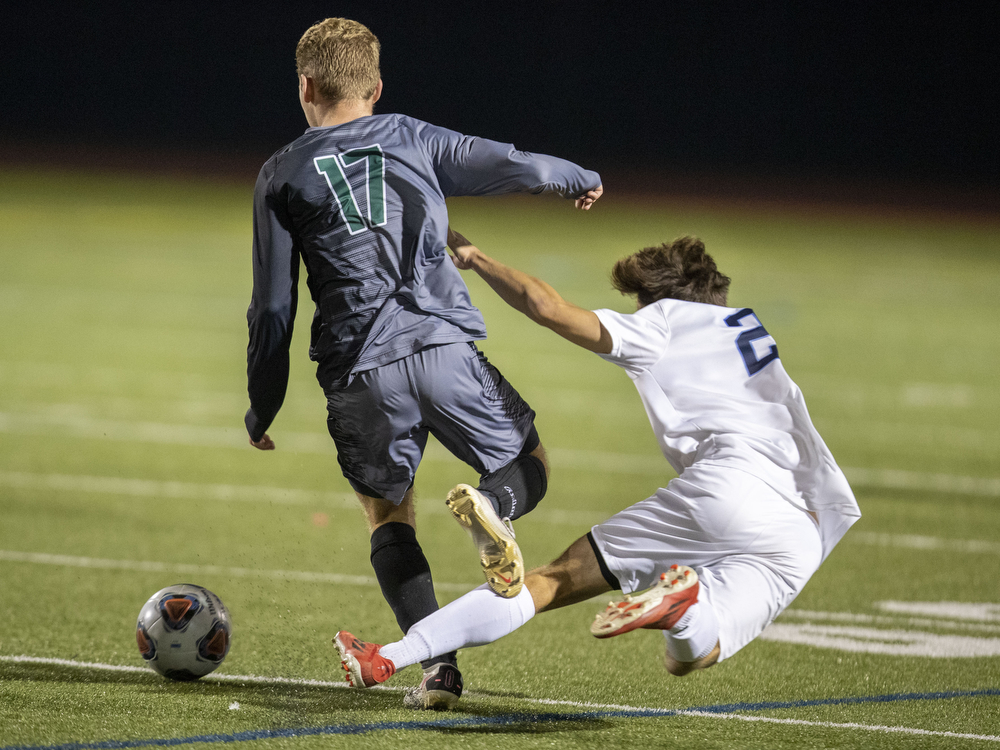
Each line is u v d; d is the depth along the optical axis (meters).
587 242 103.81
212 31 160.12
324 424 41.84
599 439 41.50
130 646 18.33
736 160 164.62
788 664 18.45
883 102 164.50
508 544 13.58
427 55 167.25
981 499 33.81
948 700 16.53
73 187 127.19
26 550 24.81
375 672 13.33
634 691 16.67
